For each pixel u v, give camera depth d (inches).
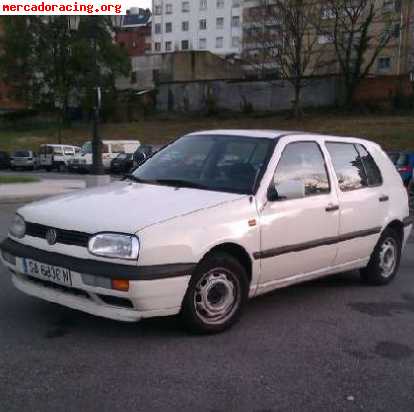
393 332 184.4
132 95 2106.3
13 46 2055.9
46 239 163.8
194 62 2223.2
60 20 2011.6
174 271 154.6
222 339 170.1
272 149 193.8
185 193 179.2
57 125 2095.2
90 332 170.6
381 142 1317.7
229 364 151.8
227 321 174.9
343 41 1833.2
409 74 1752.0
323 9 1780.3
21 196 561.3
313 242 198.7
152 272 150.6
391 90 1760.6
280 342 170.6
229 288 173.8
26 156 1450.5
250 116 1868.8
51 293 164.7
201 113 1979.6
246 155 195.5
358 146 237.9
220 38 3474.4
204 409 126.9
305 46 2096.5
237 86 1950.1
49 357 151.7
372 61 1812.3
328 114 1766.7
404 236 254.8
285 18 1721.2
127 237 151.3
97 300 155.8
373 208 229.3
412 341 176.4
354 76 1777.8
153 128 1862.7
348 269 226.1
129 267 149.7
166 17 3639.3
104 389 134.3
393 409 130.7
